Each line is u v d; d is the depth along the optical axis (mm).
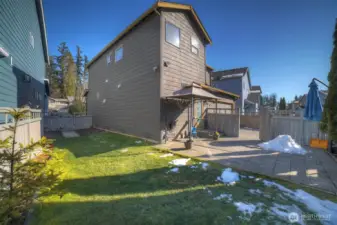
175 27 7957
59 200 2625
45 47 12469
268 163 4379
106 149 6148
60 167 3010
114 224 2096
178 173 3795
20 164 2145
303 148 5852
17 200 1848
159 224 2102
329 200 2592
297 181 3271
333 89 3832
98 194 2846
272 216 2229
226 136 8727
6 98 5723
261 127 7602
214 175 3658
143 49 8055
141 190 2996
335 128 3764
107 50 11383
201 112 9797
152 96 7512
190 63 8977
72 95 27938
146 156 5199
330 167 4031
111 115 10930
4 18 5406
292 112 8016
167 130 7422
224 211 2350
